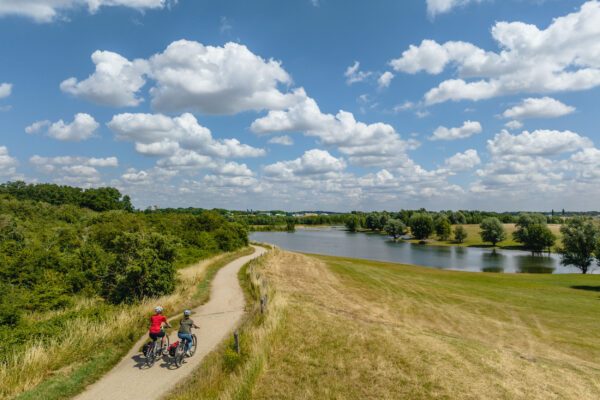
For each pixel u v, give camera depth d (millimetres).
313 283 32375
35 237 35906
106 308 17891
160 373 11922
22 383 10641
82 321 15211
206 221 59812
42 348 12242
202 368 12180
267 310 18094
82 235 39469
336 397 11109
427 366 13289
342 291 30391
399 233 138625
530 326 23375
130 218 48438
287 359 13664
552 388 12469
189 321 13008
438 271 52031
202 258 43531
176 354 12523
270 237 145625
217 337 15609
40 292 19969
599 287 39094
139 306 18766
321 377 12336
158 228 49656
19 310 16406
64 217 60750
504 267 69812
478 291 34375
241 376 11328
